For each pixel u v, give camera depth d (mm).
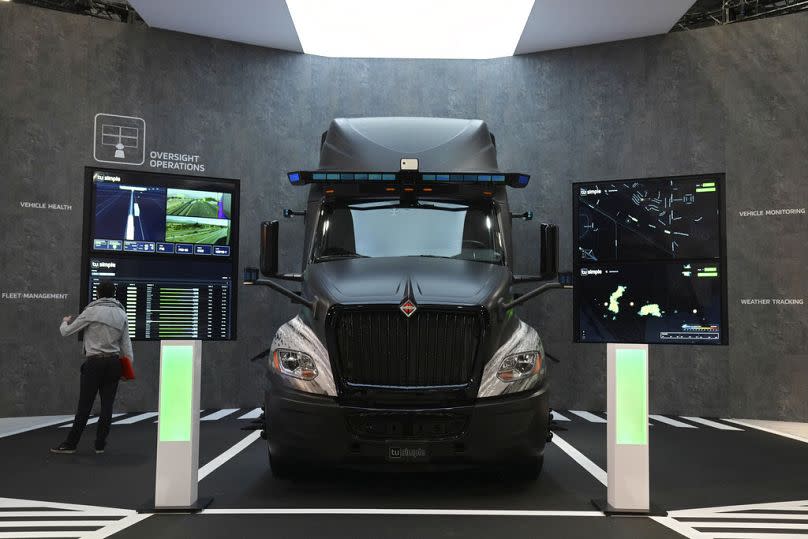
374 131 8352
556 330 13719
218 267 13391
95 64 12750
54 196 12312
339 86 14258
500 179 7844
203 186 13359
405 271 7000
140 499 6262
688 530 5352
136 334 12734
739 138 12859
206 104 13492
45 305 12148
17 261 12016
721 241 12828
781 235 12508
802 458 8664
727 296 12742
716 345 12766
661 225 13219
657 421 12188
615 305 13422
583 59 13867
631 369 5926
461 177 7844
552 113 14000
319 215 7945
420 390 6250
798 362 12273
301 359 6457
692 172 13109
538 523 5516
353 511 5840
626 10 12398
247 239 13641
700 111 13117
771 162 12648
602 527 5418
